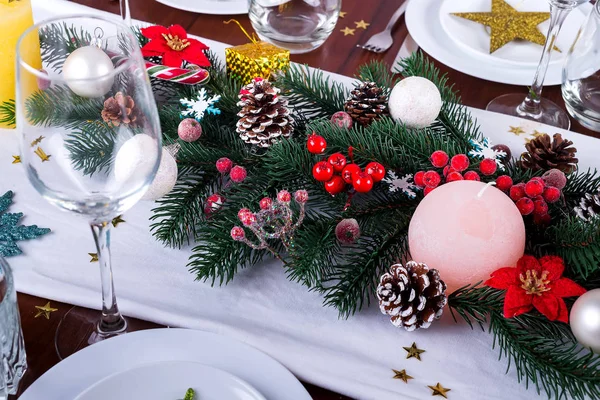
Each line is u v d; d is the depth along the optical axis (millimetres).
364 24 1050
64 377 645
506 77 950
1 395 627
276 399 642
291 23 976
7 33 811
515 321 697
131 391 632
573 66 899
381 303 693
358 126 830
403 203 778
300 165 767
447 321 722
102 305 693
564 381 654
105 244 657
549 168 790
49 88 588
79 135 606
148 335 672
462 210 697
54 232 771
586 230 705
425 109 808
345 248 763
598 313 658
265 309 722
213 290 734
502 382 681
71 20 670
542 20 1018
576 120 938
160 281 738
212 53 951
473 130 860
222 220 762
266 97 778
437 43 993
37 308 714
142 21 1015
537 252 752
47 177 611
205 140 819
